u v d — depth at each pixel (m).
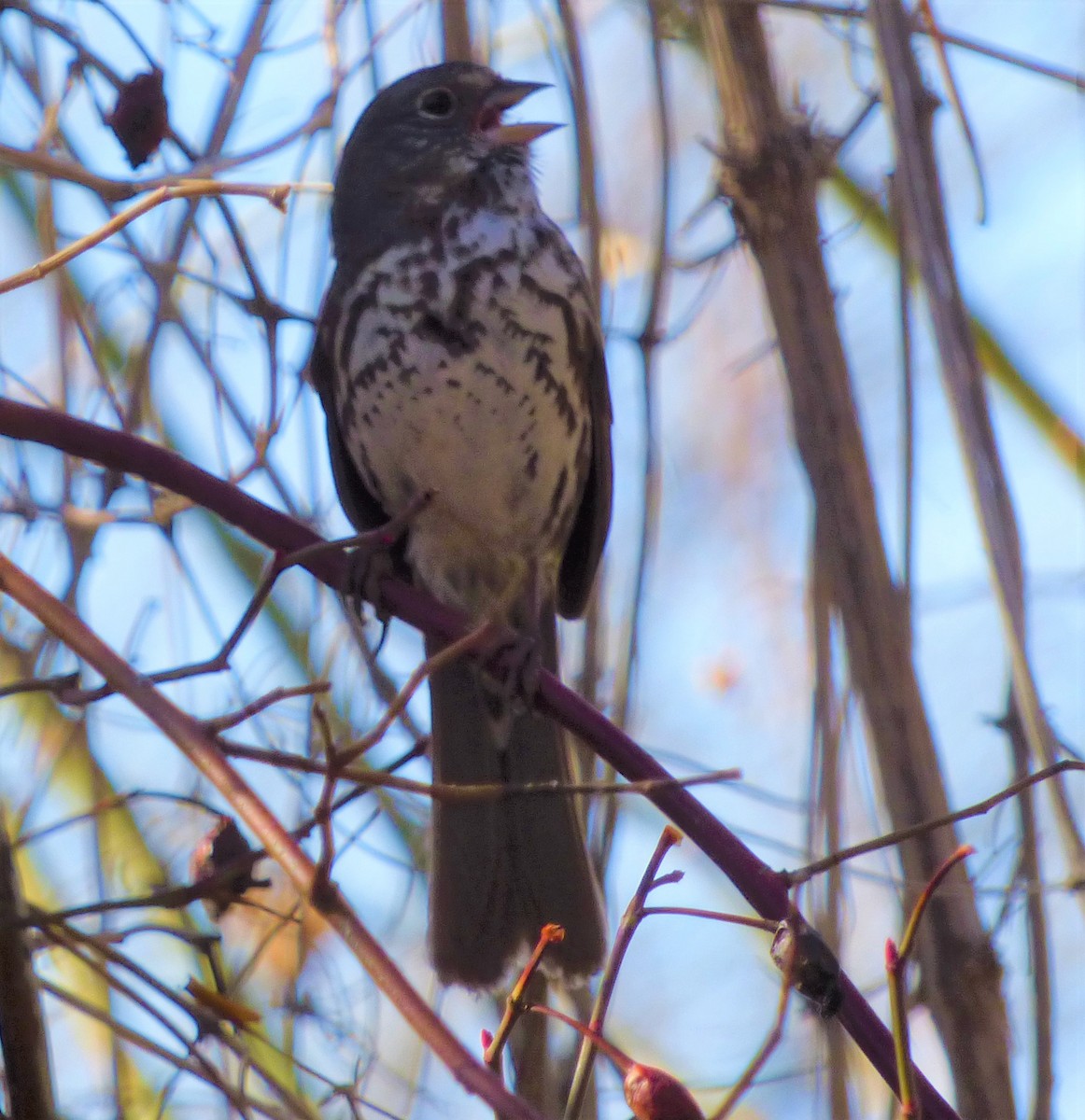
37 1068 5.45
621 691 7.50
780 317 7.23
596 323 8.19
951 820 5.10
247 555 8.24
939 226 6.53
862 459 7.12
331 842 4.41
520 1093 6.77
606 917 7.39
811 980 4.95
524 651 6.62
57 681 5.08
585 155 8.13
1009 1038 6.70
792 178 7.27
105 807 5.92
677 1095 4.62
